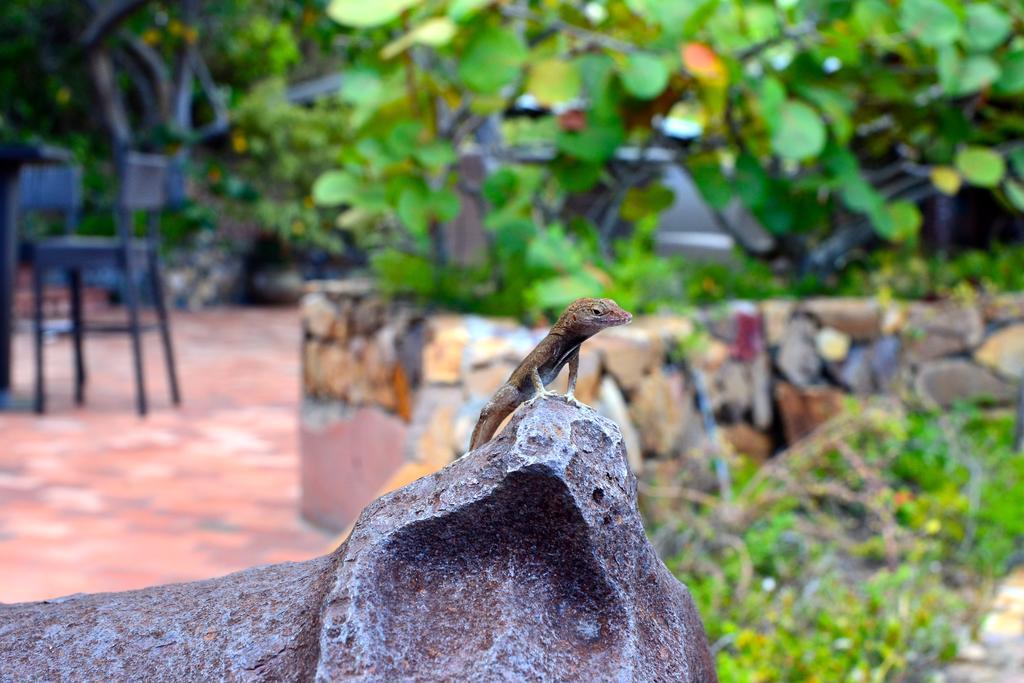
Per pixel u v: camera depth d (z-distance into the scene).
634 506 1.30
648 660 1.24
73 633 1.28
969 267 6.98
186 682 1.19
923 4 4.69
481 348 4.02
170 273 18.91
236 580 1.43
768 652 3.45
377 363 4.90
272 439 7.52
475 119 5.09
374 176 4.81
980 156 5.57
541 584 1.24
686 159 5.40
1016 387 6.27
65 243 8.29
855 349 5.91
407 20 4.43
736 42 4.61
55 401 8.84
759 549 4.27
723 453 4.74
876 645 3.57
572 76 4.30
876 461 4.99
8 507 5.50
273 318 17.92
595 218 5.98
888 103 5.98
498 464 1.23
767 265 7.57
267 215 19.34
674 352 4.82
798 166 6.75
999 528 4.80
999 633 4.01
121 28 15.20
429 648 1.16
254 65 20.52
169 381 9.66
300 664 1.17
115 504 5.63
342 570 1.19
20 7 16.73
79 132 20.03
